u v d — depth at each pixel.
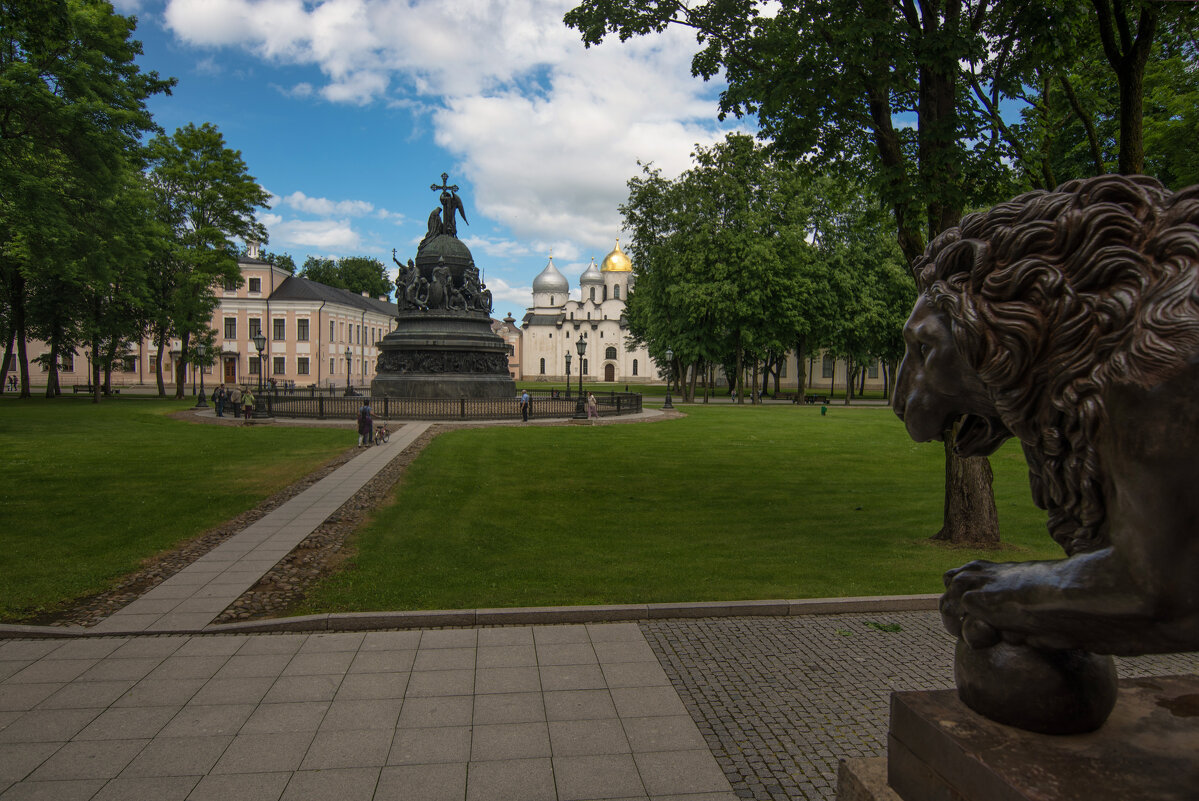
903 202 9.51
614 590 7.97
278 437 24.48
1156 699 1.89
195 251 44.16
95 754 4.52
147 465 17.72
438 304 35.69
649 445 23.23
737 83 10.88
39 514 11.95
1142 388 1.39
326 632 6.76
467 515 12.25
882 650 6.46
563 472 17.28
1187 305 1.37
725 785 4.26
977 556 9.71
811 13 9.46
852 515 12.54
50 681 5.61
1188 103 11.08
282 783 4.21
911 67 8.85
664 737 4.82
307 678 5.70
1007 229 1.70
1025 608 1.61
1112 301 1.50
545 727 4.94
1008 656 1.72
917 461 19.97
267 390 46.56
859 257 49.22
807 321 46.41
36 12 14.60
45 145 20.77
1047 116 10.61
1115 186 1.57
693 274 45.72
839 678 5.84
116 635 6.61
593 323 113.50
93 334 41.94
